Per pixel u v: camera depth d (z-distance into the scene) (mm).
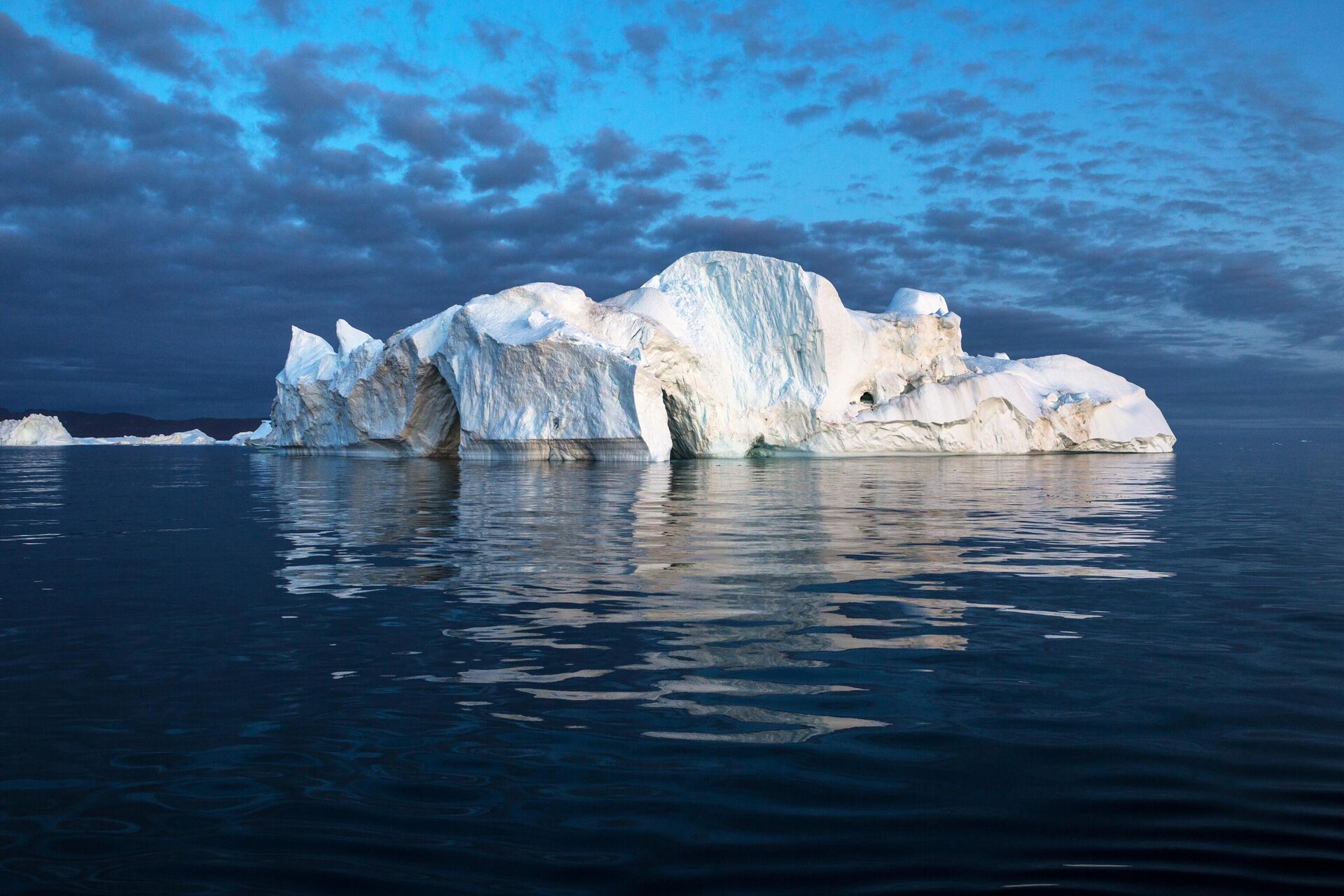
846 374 38375
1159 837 3137
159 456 52875
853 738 4086
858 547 10383
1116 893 2764
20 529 12547
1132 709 4500
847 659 5418
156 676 5109
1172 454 44281
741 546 10430
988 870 2914
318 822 3277
